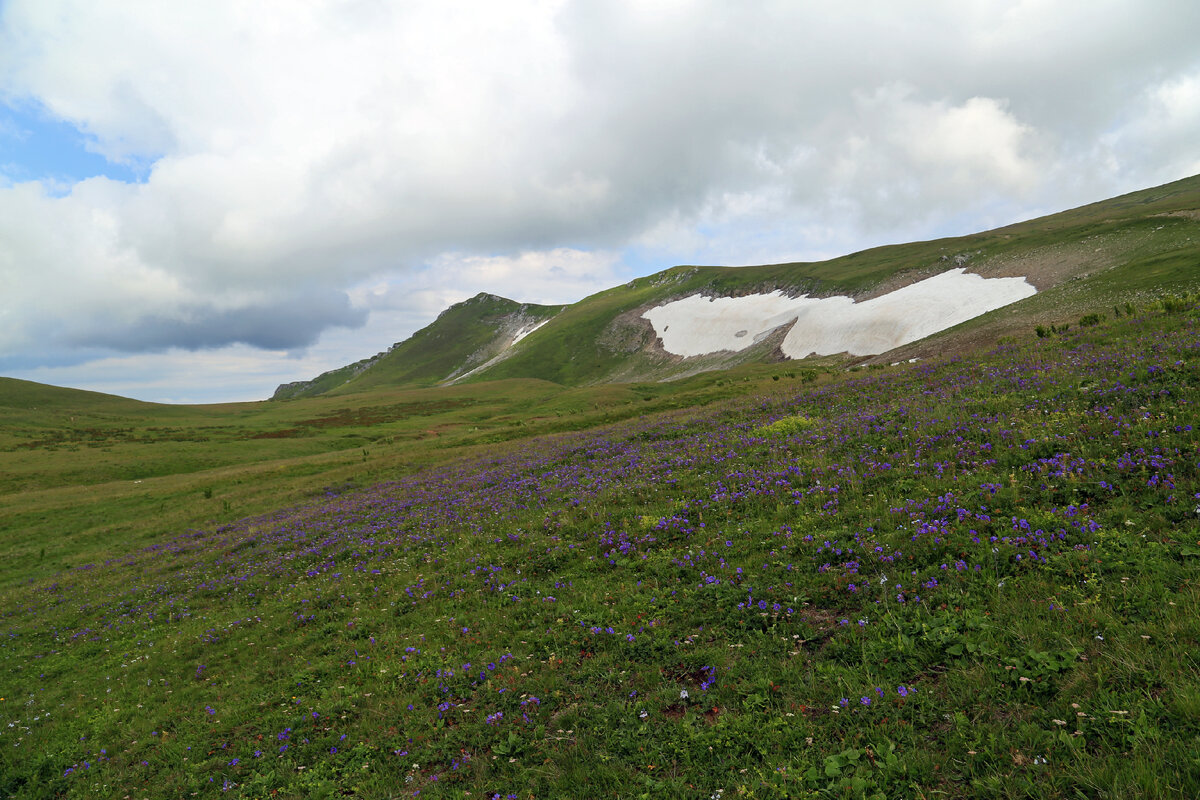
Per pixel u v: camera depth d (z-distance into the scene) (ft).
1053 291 324.60
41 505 167.12
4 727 42.37
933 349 297.94
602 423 207.10
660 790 18.89
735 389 217.56
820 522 38.29
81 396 610.65
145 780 31.24
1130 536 25.59
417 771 24.93
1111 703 16.58
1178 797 13.21
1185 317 69.67
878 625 24.88
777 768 18.19
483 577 48.08
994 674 19.49
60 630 67.41
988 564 26.99
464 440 218.38
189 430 397.19
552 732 24.71
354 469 170.30
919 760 16.78
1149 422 35.81
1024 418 45.62
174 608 66.44
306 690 36.99
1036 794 14.53
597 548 46.62
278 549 82.94
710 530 43.60
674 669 26.94
